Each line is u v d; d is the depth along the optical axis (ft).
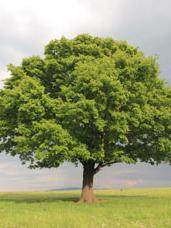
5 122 152.05
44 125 135.03
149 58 148.66
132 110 143.33
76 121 137.59
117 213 103.50
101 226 73.10
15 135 158.20
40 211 109.70
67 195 223.92
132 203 142.92
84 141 145.28
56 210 112.68
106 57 146.72
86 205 135.33
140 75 150.30
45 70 159.84
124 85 142.92
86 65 140.26
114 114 136.67
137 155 163.02
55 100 143.54
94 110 132.98
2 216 95.86
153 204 136.56
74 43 160.45
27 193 258.98
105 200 162.40
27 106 139.95
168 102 158.10
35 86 144.05
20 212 107.76
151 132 156.66
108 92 135.95
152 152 162.20
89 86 135.23
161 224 79.25
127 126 138.62
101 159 144.87
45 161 150.20
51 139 135.23
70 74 152.15
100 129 135.95
